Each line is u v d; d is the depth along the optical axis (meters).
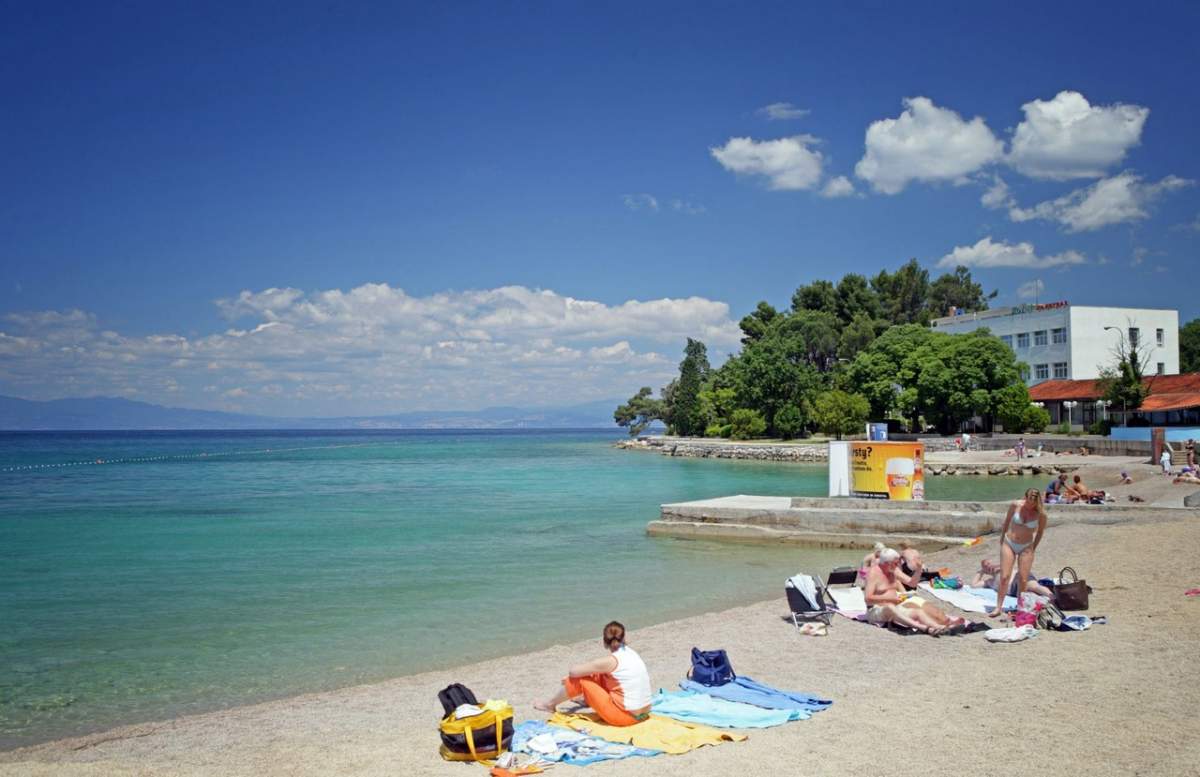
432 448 156.12
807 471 68.88
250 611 18.11
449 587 20.81
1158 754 8.05
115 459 112.06
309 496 49.59
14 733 10.72
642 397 152.88
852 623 14.88
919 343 93.00
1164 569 17.72
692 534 29.89
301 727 10.36
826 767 7.99
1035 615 13.65
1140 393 72.56
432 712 10.89
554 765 8.27
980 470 57.81
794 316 122.00
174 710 11.66
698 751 8.52
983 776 7.66
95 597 19.67
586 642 15.12
